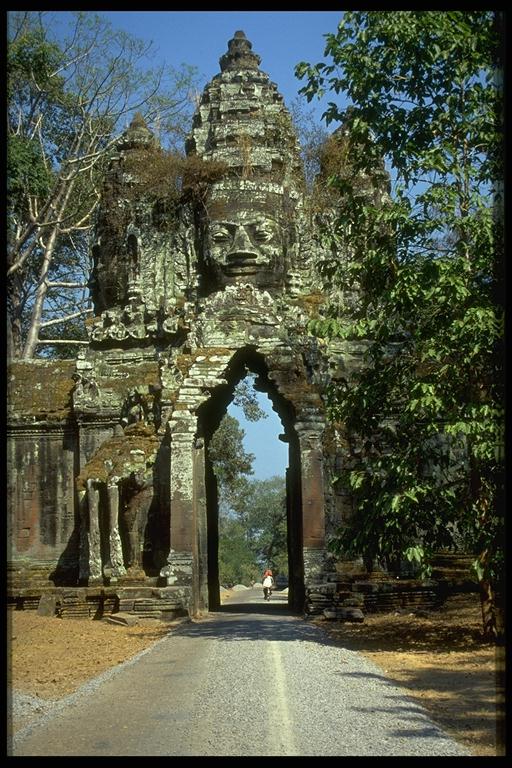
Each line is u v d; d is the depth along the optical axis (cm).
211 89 3209
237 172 3002
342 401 1970
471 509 1761
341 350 2927
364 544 1902
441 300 1714
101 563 2641
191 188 3052
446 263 1702
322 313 2808
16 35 3288
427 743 968
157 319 3072
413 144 1806
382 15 1772
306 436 2545
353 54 1811
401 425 1919
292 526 2862
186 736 990
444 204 1745
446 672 1492
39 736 1027
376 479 1855
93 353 3088
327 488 2608
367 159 1898
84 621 2369
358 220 1905
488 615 1805
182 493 2539
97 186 4059
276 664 1512
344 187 1909
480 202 1748
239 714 1106
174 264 3094
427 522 1862
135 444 2727
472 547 1770
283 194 2970
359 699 1220
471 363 1736
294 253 2997
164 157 3161
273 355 2625
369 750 932
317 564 2462
